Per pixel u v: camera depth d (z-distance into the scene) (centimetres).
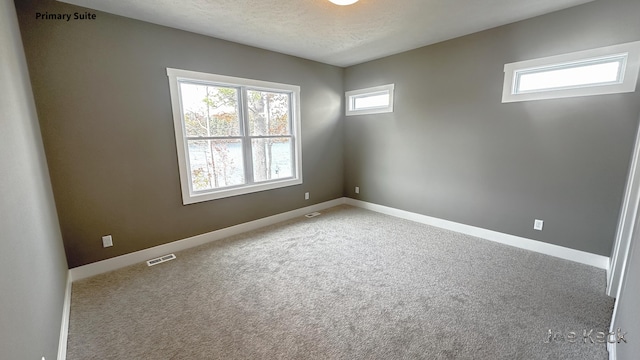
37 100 227
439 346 171
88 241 263
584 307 205
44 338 136
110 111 265
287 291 234
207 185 346
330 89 470
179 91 310
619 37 239
